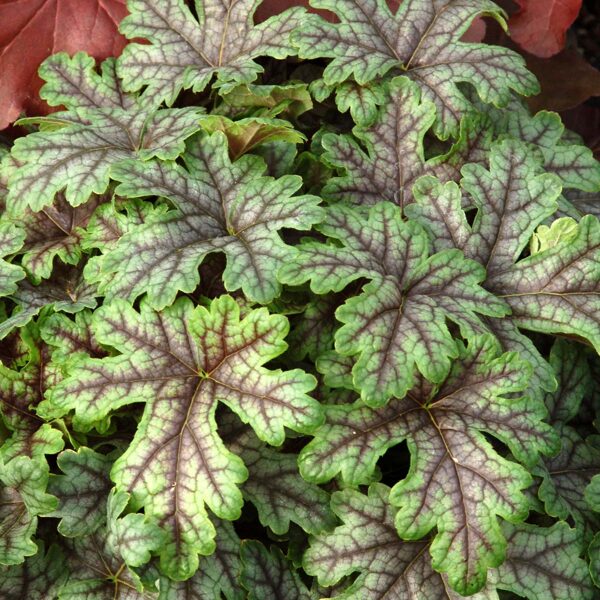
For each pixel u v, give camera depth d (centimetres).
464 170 45
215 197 44
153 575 39
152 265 41
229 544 41
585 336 41
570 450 44
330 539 40
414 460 39
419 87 47
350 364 40
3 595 39
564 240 43
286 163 47
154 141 46
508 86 47
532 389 40
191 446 39
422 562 40
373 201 46
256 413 38
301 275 40
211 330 40
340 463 38
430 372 38
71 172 44
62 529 39
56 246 46
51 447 40
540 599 39
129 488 38
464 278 42
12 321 42
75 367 40
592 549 40
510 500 38
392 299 40
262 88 47
